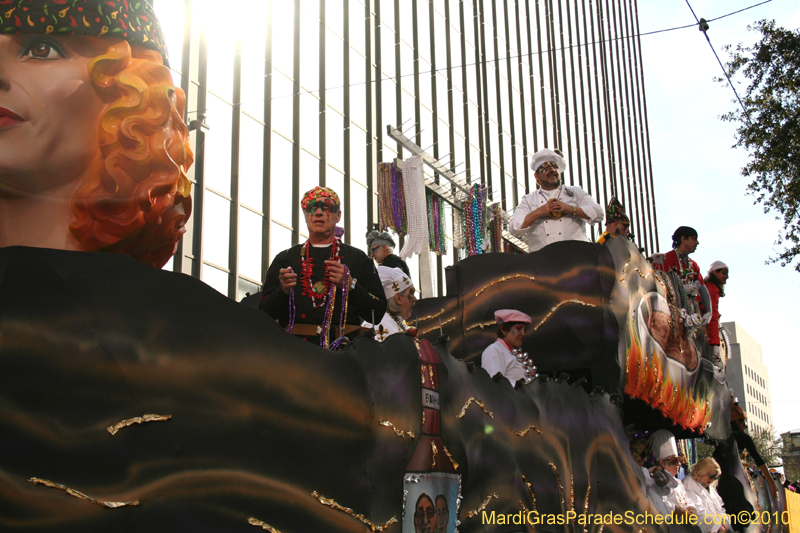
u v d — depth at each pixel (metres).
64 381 2.72
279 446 3.16
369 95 20.33
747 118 15.48
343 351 3.58
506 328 6.13
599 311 6.61
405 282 5.45
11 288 2.72
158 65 3.38
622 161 43.47
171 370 2.94
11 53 3.09
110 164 3.17
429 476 3.85
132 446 2.79
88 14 3.19
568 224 7.45
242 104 15.19
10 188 3.04
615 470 6.10
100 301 2.86
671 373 7.99
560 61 35.88
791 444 50.88
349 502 3.35
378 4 21.56
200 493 2.91
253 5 16.03
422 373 3.96
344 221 18.55
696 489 8.74
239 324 3.17
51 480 2.64
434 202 9.48
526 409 5.02
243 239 14.95
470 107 26.00
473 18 27.52
